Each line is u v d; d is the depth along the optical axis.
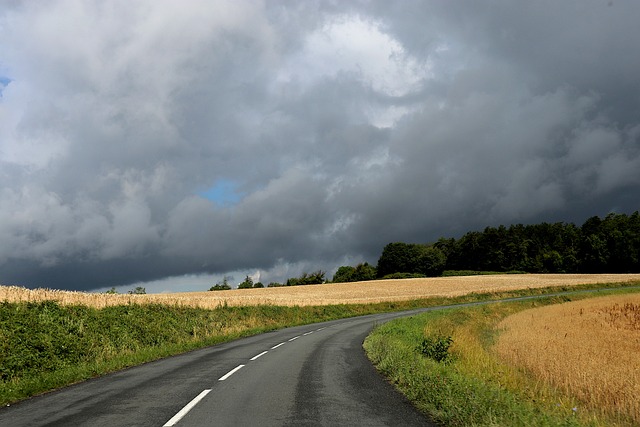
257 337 27.53
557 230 171.12
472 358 15.70
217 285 154.50
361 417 7.54
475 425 6.72
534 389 11.07
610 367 16.11
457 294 78.62
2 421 7.70
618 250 131.75
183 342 24.72
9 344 15.60
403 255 172.00
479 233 174.50
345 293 86.38
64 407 8.74
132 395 9.71
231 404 8.59
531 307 57.88
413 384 9.67
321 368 13.45
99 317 23.52
